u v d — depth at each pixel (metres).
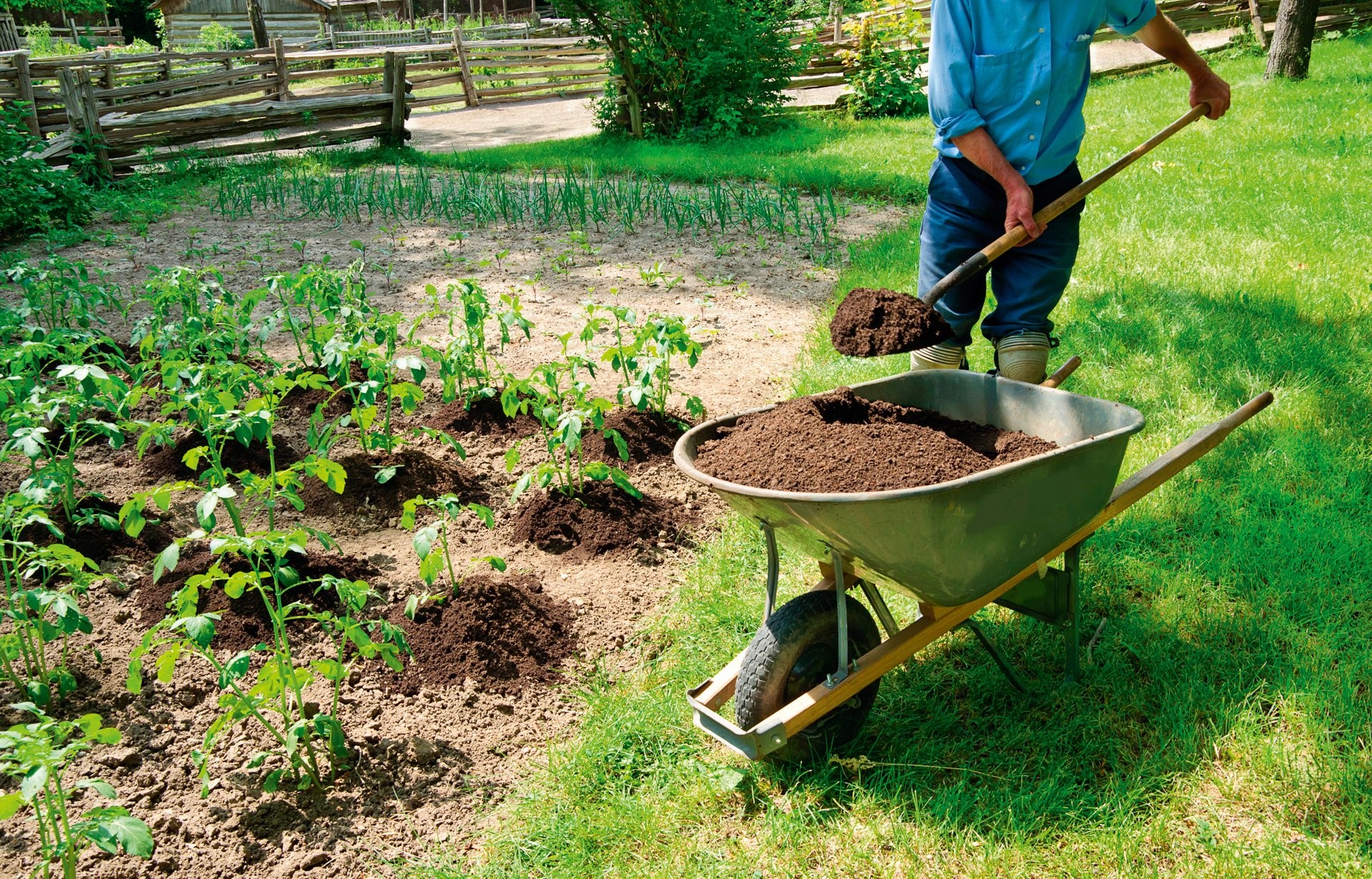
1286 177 8.97
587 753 2.97
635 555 4.07
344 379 5.30
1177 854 2.50
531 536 4.18
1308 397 4.69
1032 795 2.68
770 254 8.26
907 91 16.80
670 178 11.86
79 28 42.91
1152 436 4.48
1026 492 2.60
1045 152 3.72
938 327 3.22
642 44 15.24
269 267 8.19
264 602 3.61
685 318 6.68
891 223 9.19
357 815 2.83
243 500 4.41
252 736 3.06
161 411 4.86
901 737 3.00
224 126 14.45
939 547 2.55
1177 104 13.69
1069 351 5.53
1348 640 3.20
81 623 3.08
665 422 5.08
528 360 6.00
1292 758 2.71
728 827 2.74
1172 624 3.32
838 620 2.68
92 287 6.02
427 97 22.36
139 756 2.97
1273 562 3.55
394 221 9.95
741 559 3.93
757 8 15.74
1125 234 7.71
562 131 17.88
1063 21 3.59
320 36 31.17
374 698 3.24
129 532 3.18
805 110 17.91
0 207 9.39
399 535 4.24
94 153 13.16
